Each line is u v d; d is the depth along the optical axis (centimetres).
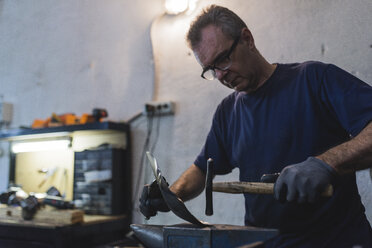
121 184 236
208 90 219
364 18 173
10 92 311
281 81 117
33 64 303
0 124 311
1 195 226
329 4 183
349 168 86
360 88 98
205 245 78
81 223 200
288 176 83
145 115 239
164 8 241
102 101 263
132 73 252
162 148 232
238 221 200
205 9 120
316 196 80
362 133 89
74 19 286
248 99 123
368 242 104
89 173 239
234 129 129
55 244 187
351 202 107
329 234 103
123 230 230
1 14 330
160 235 90
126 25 258
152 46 240
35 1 311
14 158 291
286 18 195
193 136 221
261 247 70
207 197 83
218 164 137
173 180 225
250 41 117
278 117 114
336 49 179
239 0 210
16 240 204
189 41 117
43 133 250
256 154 118
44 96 293
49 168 273
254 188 88
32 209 204
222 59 111
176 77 231
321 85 107
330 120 109
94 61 271
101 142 255
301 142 110
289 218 109
